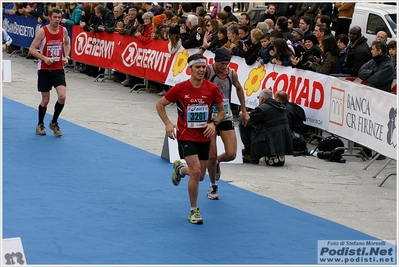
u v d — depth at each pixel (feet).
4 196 30.27
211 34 52.44
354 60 44.65
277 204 31.09
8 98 57.72
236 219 28.58
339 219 29.32
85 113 52.60
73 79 71.46
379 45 40.22
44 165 36.37
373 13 61.36
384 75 40.09
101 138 43.91
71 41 76.79
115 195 31.30
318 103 42.68
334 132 41.27
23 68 78.07
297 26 62.08
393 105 34.37
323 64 43.65
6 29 92.63
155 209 29.45
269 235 26.66
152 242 25.26
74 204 29.63
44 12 85.10
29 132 44.62
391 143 34.55
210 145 29.99
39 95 59.98
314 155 41.96
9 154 38.45
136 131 46.78
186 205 30.25
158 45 60.44
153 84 64.69
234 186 34.01
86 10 74.38
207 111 27.78
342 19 61.36
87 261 22.95
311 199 32.30
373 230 27.96
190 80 27.63
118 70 67.05
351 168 39.01
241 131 39.37
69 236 25.45
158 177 34.94
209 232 26.73
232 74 30.86
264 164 39.32
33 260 22.77
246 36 50.39
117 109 54.90
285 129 38.45
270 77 47.16
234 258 23.97
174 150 38.45
